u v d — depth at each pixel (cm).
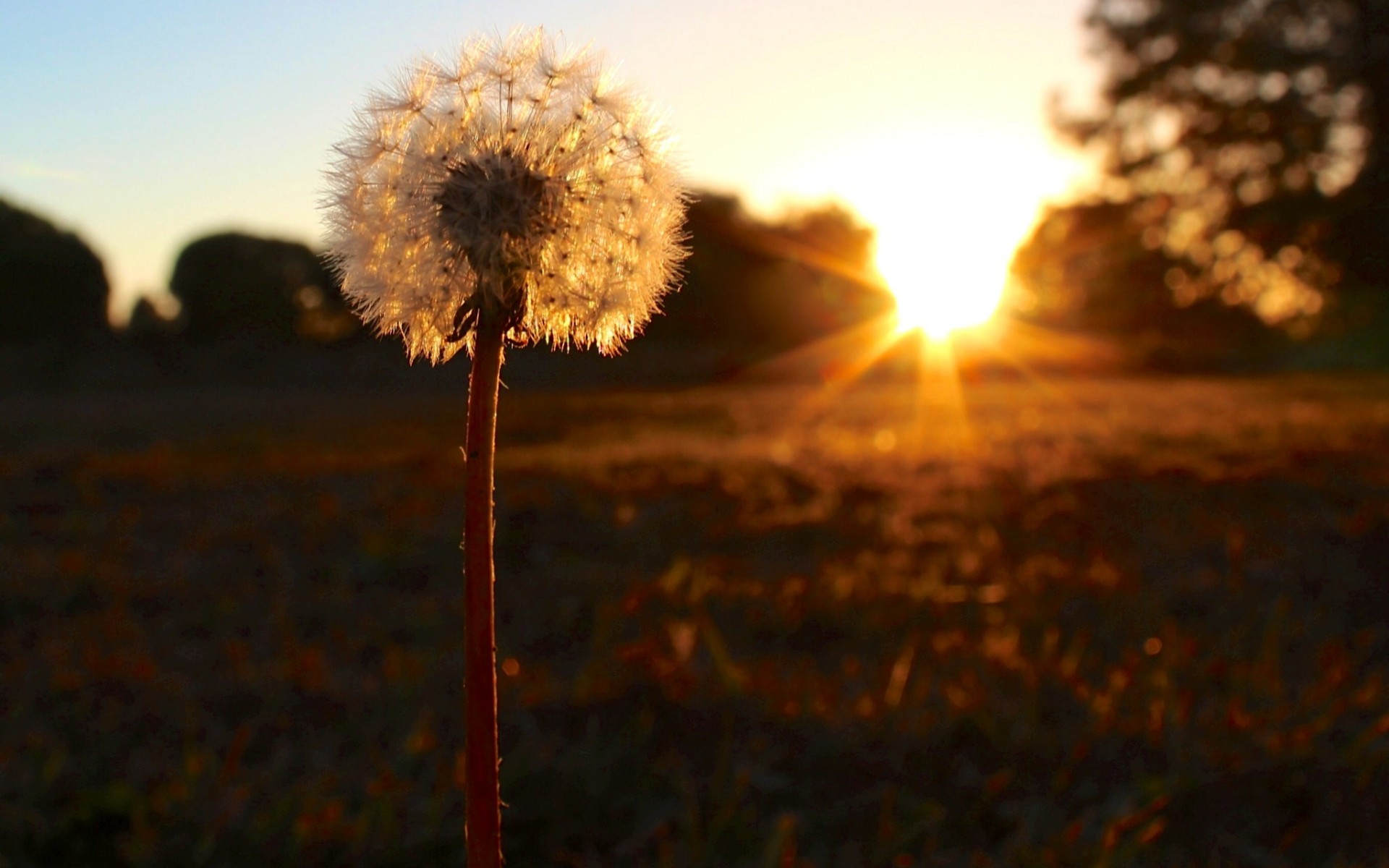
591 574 727
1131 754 425
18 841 389
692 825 380
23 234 3872
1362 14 2738
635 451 1412
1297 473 1018
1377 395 2203
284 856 382
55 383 3400
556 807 405
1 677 549
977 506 924
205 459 1418
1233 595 637
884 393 3011
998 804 403
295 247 3988
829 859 380
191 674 557
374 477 1180
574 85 168
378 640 611
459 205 156
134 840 390
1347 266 2866
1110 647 563
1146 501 927
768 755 435
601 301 160
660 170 170
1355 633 573
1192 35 2920
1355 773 398
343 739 476
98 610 681
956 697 475
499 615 647
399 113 166
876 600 640
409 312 156
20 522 960
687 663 523
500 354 157
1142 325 3931
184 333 3928
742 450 1402
